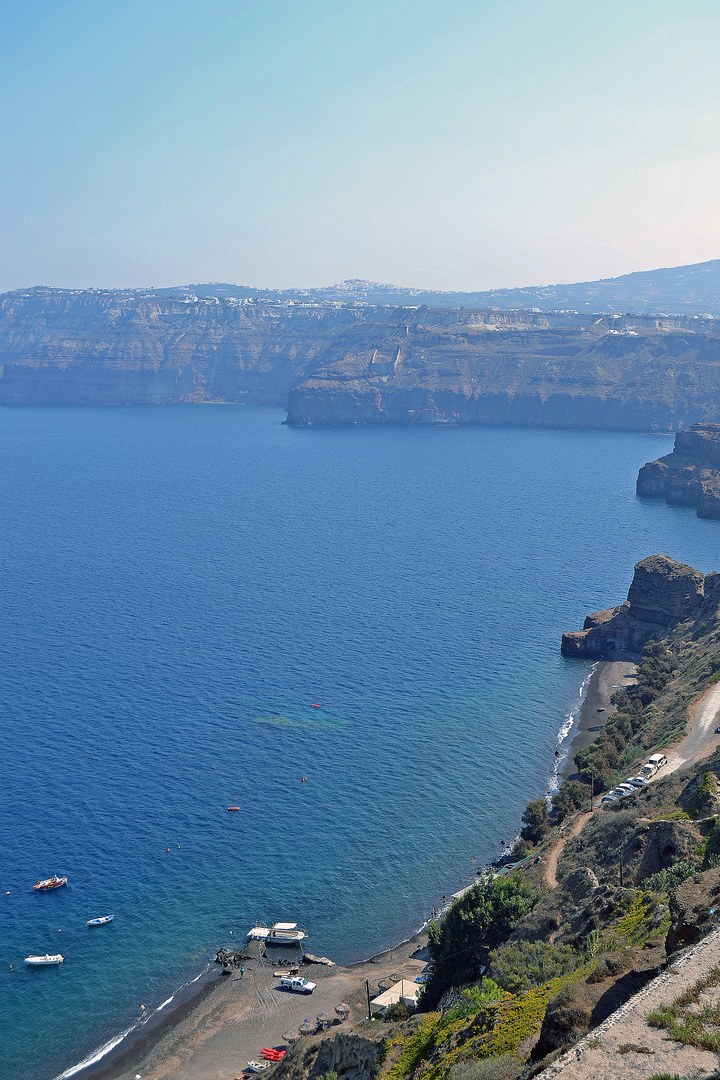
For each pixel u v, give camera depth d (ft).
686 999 96.58
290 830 423.23
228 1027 301.63
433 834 419.74
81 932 354.33
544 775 476.54
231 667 642.22
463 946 252.62
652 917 180.86
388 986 309.22
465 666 646.74
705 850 223.71
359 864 396.57
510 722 545.03
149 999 320.29
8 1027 308.60
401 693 592.60
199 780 469.16
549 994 148.46
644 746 451.12
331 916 363.76
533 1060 113.19
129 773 476.54
